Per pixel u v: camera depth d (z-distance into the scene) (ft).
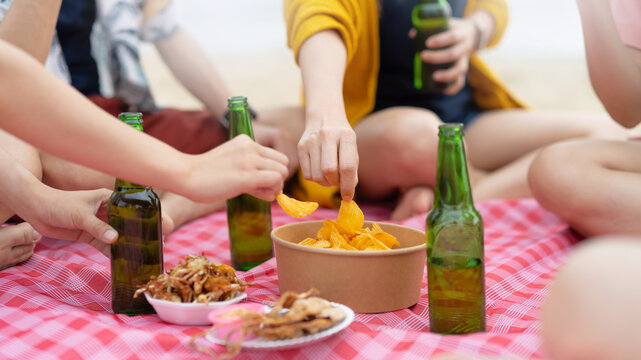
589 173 4.91
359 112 7.20
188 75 7.13
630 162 4.99
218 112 7.13
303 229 4.27
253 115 7.13
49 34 4.31
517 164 6.97
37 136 2.90
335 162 3.70
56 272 4.36
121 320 3.53
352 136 3.76
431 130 6.24
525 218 6.24
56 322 3.33
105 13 6.51
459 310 3.25
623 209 4.74
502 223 6.23
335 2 5.64
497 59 21.88
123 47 6.59
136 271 3.61
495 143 7.47
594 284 2.08
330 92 4.53
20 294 3.81
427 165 6.30
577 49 23.24
